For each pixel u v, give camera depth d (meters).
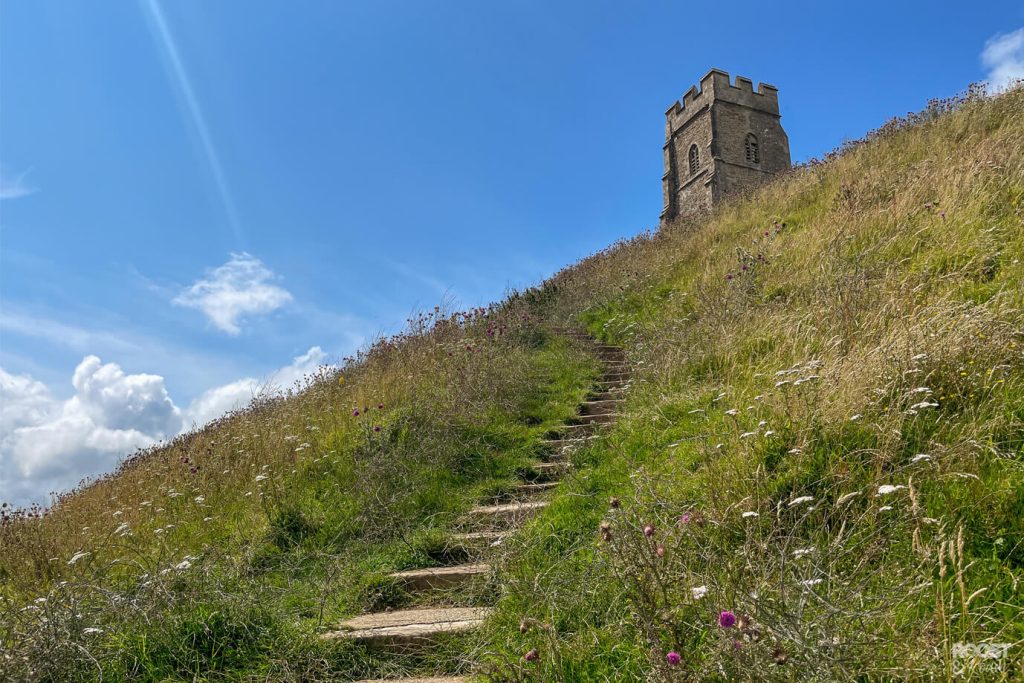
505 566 4.17
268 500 6.14
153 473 8.50
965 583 2.74
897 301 5.66
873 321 5.46
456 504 5.79
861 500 3.43
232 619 3.80
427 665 3.55
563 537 4.42
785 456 3.97
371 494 5.95
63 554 5.80
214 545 5.24
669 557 3.04
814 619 2.42
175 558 5.23
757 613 2.52
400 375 8.86
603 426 6.87
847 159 12.92
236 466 7.30
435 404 7.70
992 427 3.63
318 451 7.09
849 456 3.76
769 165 37.91
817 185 12.46
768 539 3.00
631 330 10.70
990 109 11.25
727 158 36.62
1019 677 2.25
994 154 8.43
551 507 5.00
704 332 7.62
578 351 10.36
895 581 2.81
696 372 6.84
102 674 3.28
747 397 5.38
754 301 8.05
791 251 9.28
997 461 3.42
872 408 4.07
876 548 2.92
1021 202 7.09
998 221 6.90
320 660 3.57
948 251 6.64
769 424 4.36
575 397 8.34
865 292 6.24
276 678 3.41
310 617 4.12
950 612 2.57
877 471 3.50
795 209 12.04
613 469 5.40
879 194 9.62
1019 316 4.70
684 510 3.88
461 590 4.38
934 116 12.96
